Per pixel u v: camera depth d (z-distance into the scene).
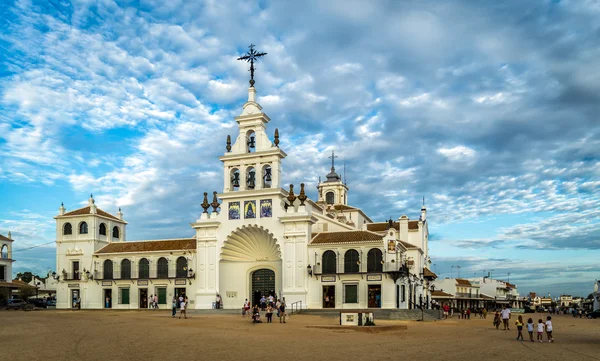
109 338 33.75
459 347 33.75
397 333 42.34
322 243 66.00
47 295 121.62
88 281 77.56
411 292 74.69
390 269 62.97
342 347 31.89
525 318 87.19
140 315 56.38
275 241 67.75
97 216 79.56
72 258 79.00
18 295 95.38
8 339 32.47
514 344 37.59
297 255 66.44
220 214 70.88
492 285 157.62
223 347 30.64
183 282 72.31
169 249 74.06
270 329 41.28
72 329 38.97
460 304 131.88
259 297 69.81
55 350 28.22
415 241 87.19
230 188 71.25
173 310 52.78
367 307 63.72
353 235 66.69
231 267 71.12
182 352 28.42
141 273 75.38
